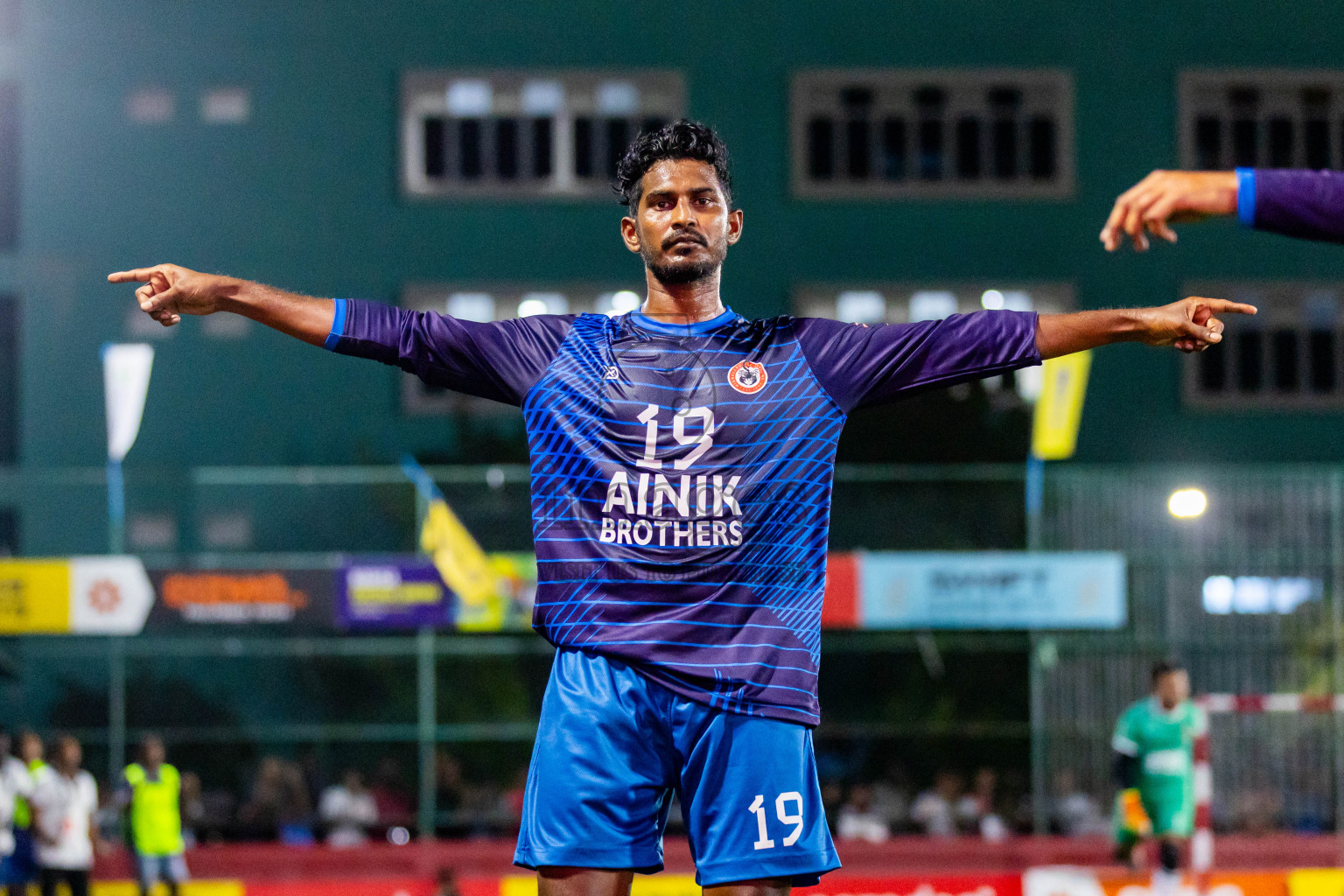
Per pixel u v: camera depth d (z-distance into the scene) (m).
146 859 47.38
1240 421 89.81
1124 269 91.75
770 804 10.11
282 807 59.09
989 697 59.16
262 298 10.73
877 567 55.34
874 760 59.12
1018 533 58.28
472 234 91.31
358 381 88.94
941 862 52.94
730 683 10.04
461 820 57.72
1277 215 8.67
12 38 91.75
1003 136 92.88
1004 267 91.25
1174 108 92.38
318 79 91.94
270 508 87.38
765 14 92.31
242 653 59.97
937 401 74.25
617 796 10.05
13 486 86.62
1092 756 56.53
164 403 88.50
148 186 91.12
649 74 92.06
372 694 62.34
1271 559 57.12
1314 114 93.69
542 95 92.62
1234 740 55.75
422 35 92.31
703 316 10.77
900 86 92.38
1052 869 47.09
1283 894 45.69
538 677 61.81
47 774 46.28
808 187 91.06
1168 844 41.50
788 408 10.40
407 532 61.34
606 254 91.56
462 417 87.62
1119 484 57.91
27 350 89.38
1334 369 91.81
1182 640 56.94
